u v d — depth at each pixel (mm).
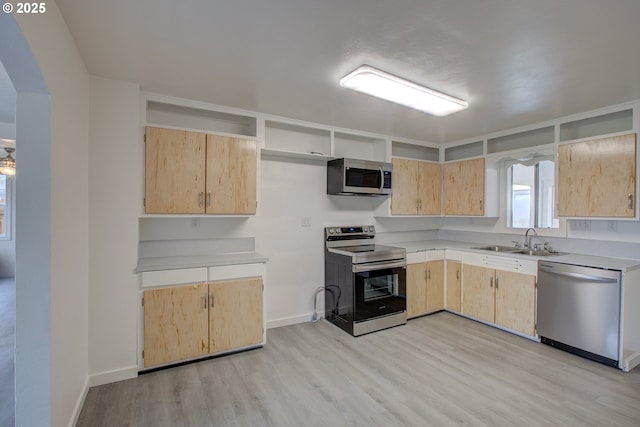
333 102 2871
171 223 3033
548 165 3686
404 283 3709
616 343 2625
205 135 2844
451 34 1770
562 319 2959
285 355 2887
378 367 2672
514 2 1491
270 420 2004
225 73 2295
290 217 3697
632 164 2766
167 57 2062
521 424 1963
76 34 1797
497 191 4113
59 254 1654
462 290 3916
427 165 4371
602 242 3189
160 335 2551
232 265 2844
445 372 2590
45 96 1507
